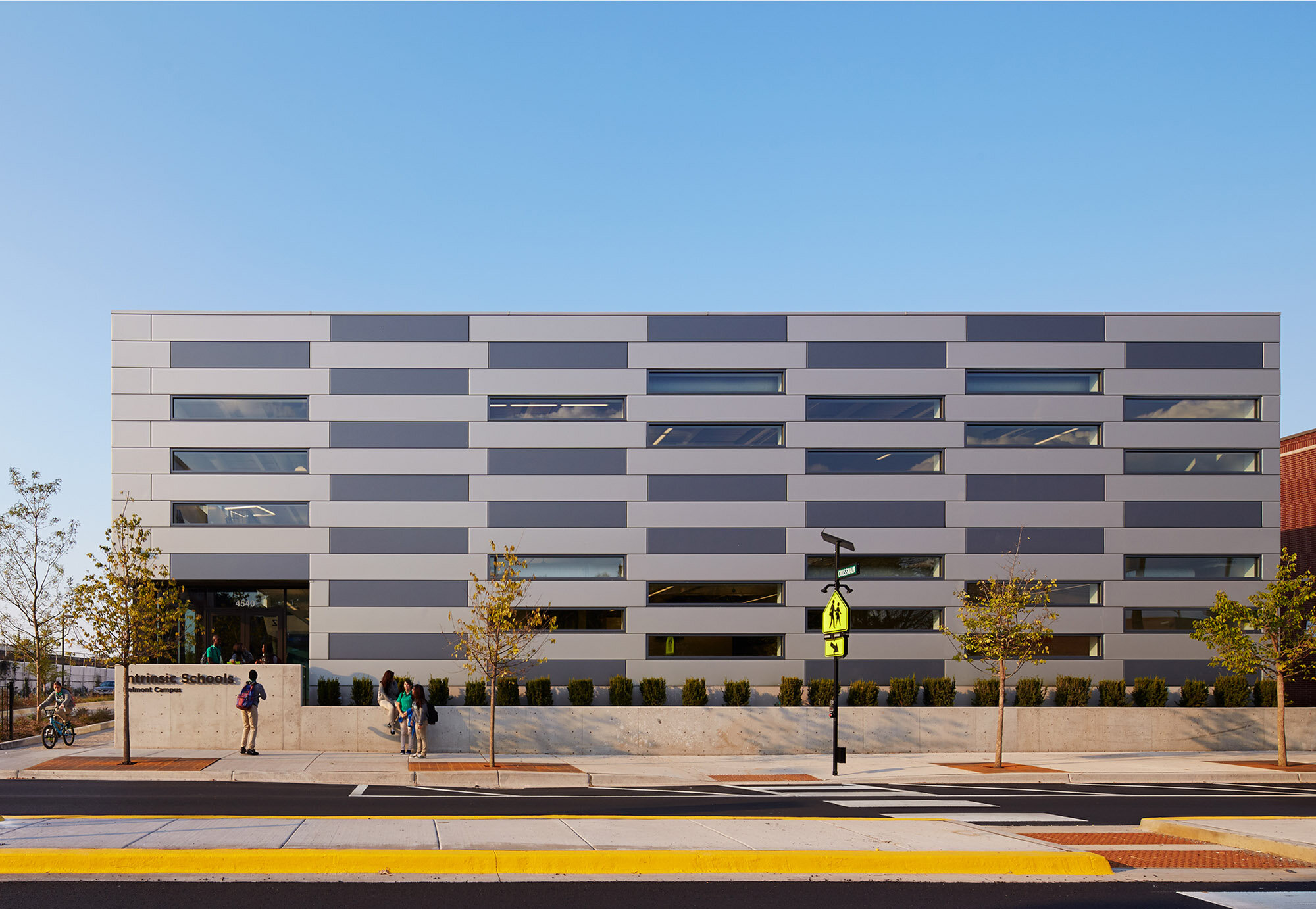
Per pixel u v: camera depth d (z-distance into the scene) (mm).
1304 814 14625
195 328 26281
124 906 7645
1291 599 22312
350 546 25891
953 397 27078
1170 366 27391
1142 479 27078
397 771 19078
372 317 26547
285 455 26203
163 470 25875
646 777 19250
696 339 26969
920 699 26125
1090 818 13891
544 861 9250
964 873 9500
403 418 26344
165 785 16734
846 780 19500
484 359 26609
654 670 25922
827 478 26734
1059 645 26516
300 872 8930
